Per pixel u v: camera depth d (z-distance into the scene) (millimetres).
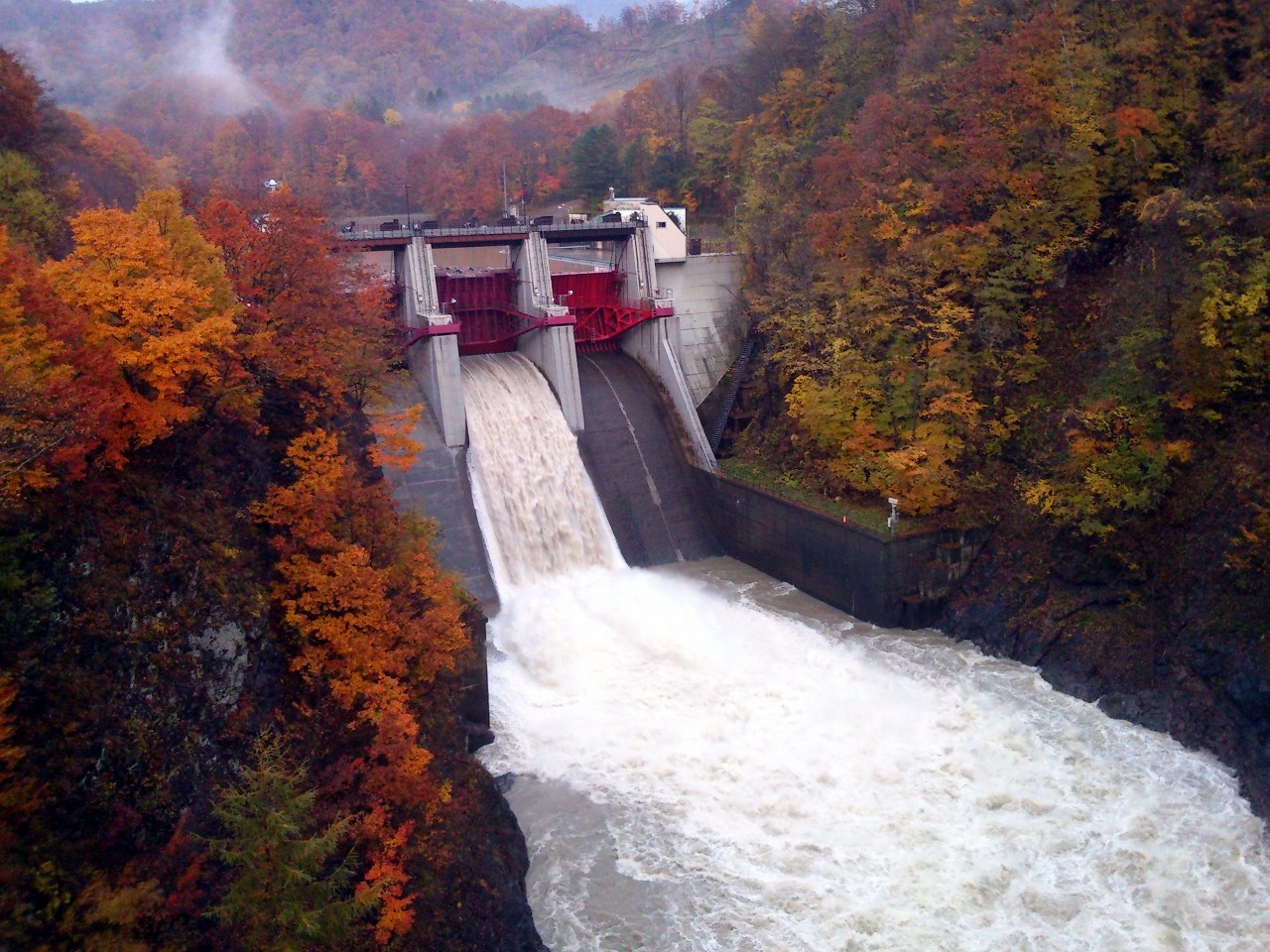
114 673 26859
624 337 70625
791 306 60812
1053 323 54812
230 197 42656
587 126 123125
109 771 25875
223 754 28703
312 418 37594
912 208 58469
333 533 34531
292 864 24469
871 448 54250
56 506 27078
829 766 40062
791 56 88625
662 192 93312
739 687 45812
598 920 32750
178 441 31562
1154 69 57938
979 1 68625
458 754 35562
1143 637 44438
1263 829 36312
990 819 37031
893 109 64312
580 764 40375
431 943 29359
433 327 57094
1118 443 47531
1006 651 48250
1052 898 33406
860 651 48781
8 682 24469
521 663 47938
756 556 59562
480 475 57656
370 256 72312
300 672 32219
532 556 57219
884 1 77500
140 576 28453
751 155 78562
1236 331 45844
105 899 24094
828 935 32031
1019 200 55688
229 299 36281
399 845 30188
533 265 64625
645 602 53781
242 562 31703
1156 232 51062
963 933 32094
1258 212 47750
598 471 62750
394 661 32781
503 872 32906
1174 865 34750
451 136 122062
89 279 30297
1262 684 39344
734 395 65562
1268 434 44938
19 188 46812
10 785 23781
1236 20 57438
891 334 55969
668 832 36625
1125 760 40188
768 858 35344
